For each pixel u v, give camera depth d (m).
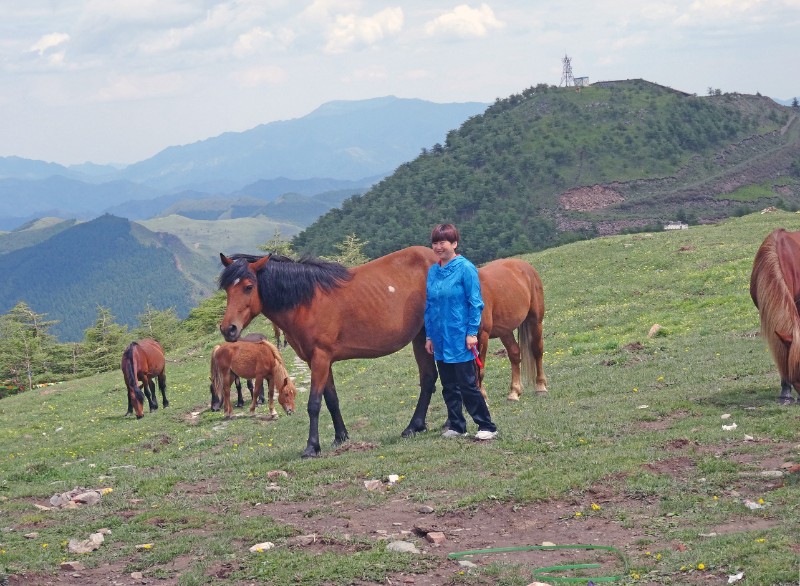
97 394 33.06
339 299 12.21
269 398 21.00
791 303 10.66
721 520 7.58
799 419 11.23
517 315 15.57
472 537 7.82
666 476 9.03
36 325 70.06
